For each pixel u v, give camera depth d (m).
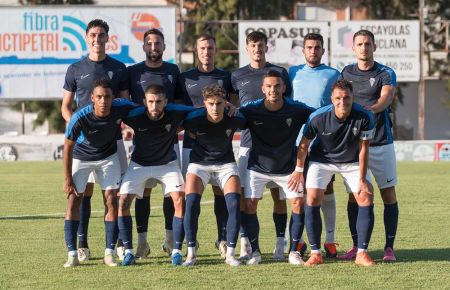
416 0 45.81
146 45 10.21
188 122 9.49
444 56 46.50
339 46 35.00
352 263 9.63
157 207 15.82
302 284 8.34
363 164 9.48
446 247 10.84
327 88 10.23
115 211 9.66
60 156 32.41
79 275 8.91
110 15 32.44
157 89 9.20
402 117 47.31
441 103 47.50
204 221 13.59
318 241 9.62
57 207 15.82
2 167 27.70
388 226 9.92
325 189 9.77
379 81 9.98
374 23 35.25
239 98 10.46
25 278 8.76
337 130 9.40
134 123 9.47
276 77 9.35
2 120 48.00
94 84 9.25
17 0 46.59
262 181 9.80
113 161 9.72
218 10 44.22
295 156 9.98
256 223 9.75
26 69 32.78
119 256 10.27
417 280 8.53
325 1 45.22
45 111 43.84
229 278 8.68
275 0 45.34
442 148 32.94
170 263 9.69
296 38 34.97
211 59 10.39
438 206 15.84
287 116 9.51
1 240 11.55
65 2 46.41
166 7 32.47
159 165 9.71
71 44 32.69
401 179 22.47
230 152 9.73
